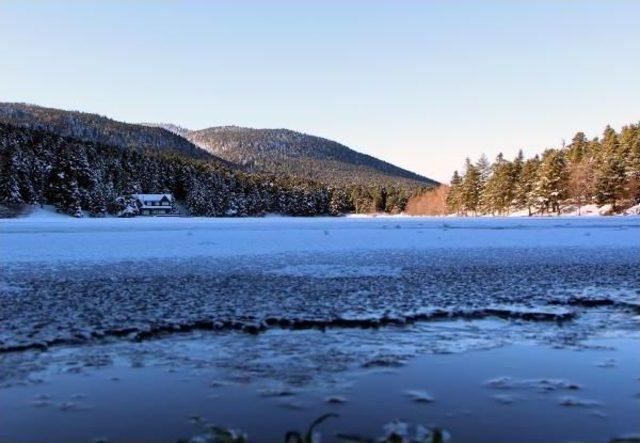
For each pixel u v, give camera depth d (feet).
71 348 29.12
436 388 23.31
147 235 123.03
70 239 108.88
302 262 66.90
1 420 20.07
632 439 18.15
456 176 400.88
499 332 32.45
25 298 42.16
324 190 509.76
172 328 32.78
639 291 44.86
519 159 341.62
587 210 293.43
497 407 21.25
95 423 19.90
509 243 95.14
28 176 295.69
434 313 36.60
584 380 24.26
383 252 79.92
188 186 409.28
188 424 19.72
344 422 19.81
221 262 67.00
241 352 28.40
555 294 43.55
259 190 436.76
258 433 18.95
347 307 38.47
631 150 280.72
